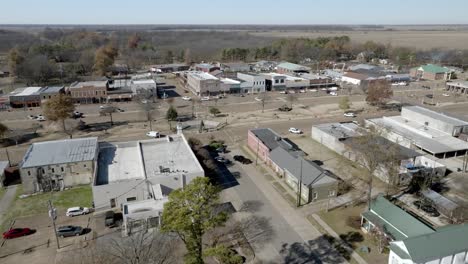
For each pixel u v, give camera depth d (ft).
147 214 140.77
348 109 337.72
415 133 242.37
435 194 163.22
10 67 510.99
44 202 165.58
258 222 148.15
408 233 125.49
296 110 335.67
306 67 556.10
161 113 321.93
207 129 276.82
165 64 654.12
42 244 133.80
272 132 236.84
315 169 173.68
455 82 422.00
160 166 178.81
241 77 441.68
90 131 270.87
